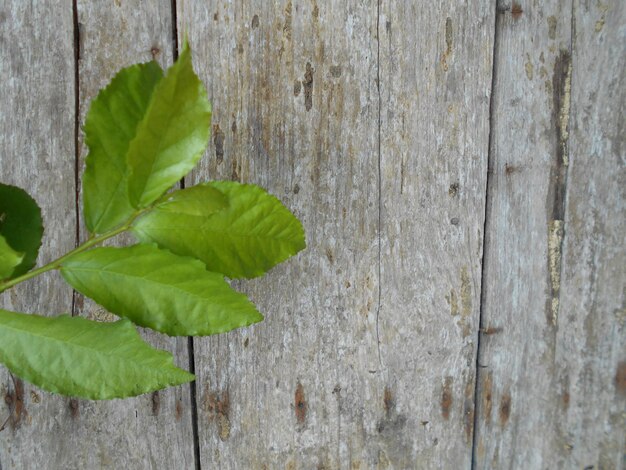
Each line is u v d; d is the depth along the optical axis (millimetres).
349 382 419
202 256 298
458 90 406
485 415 433
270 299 406
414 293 417
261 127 395
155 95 235
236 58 391
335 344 415
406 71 402
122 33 385
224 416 412
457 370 427
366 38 398
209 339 407
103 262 278
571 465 441
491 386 432
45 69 384
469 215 415
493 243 420
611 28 412
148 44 386
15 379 402
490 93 408
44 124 385
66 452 406
